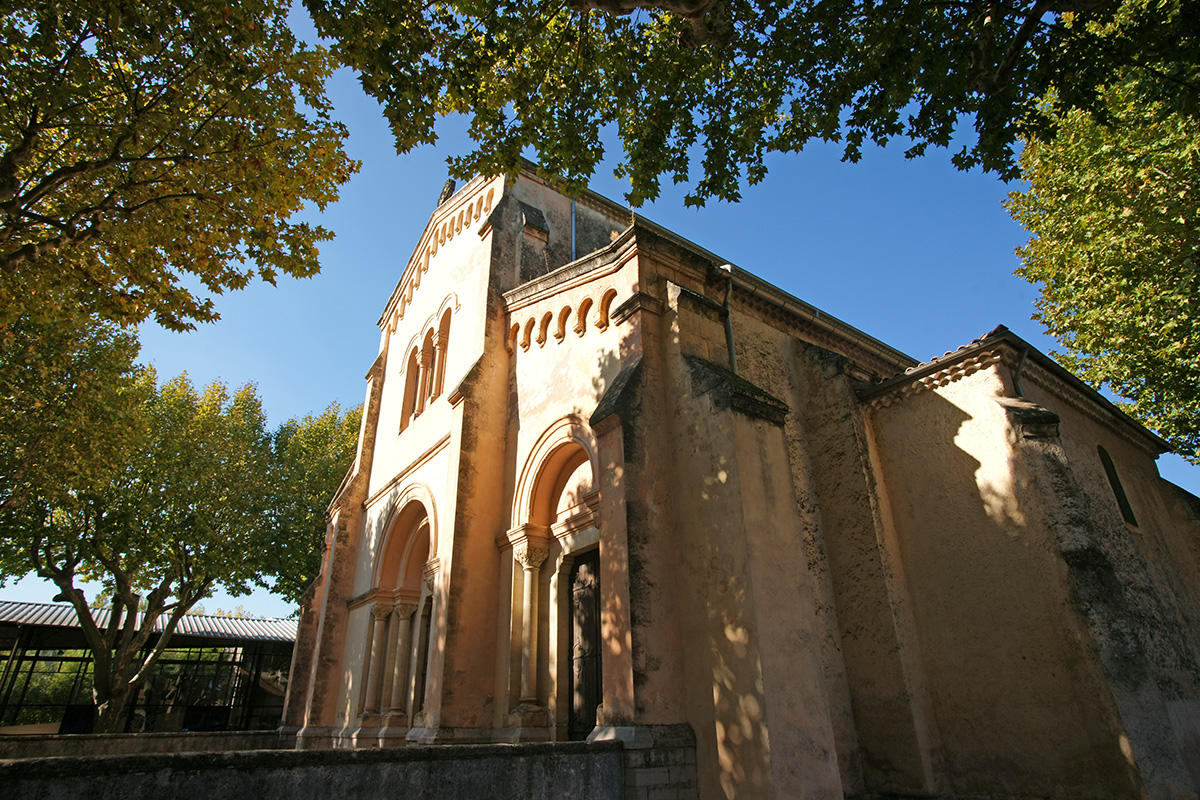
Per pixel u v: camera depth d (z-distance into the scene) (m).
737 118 8.51
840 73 7.98
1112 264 13.23
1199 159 11.16
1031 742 7.71
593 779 6.12
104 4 7.26
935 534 9.31
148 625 23.36
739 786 6.36
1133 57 8.02
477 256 14.73
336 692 15.70
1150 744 6.88
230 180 9.30
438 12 7.43
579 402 10.51
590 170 8.48
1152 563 10.01
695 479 7.93
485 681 10.18
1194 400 14.27
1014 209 15.70
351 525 17.59
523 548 10.52
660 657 7.20
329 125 9.71
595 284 10.77
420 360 17.00
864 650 9.03
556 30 8.16
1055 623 7.82
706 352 9.03
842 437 10.27
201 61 8.27
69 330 16.42
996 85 6.93
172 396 24.31
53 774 3.77
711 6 6.43
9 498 16.22
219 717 28.42
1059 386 10.12
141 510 22.56
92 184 9.41
